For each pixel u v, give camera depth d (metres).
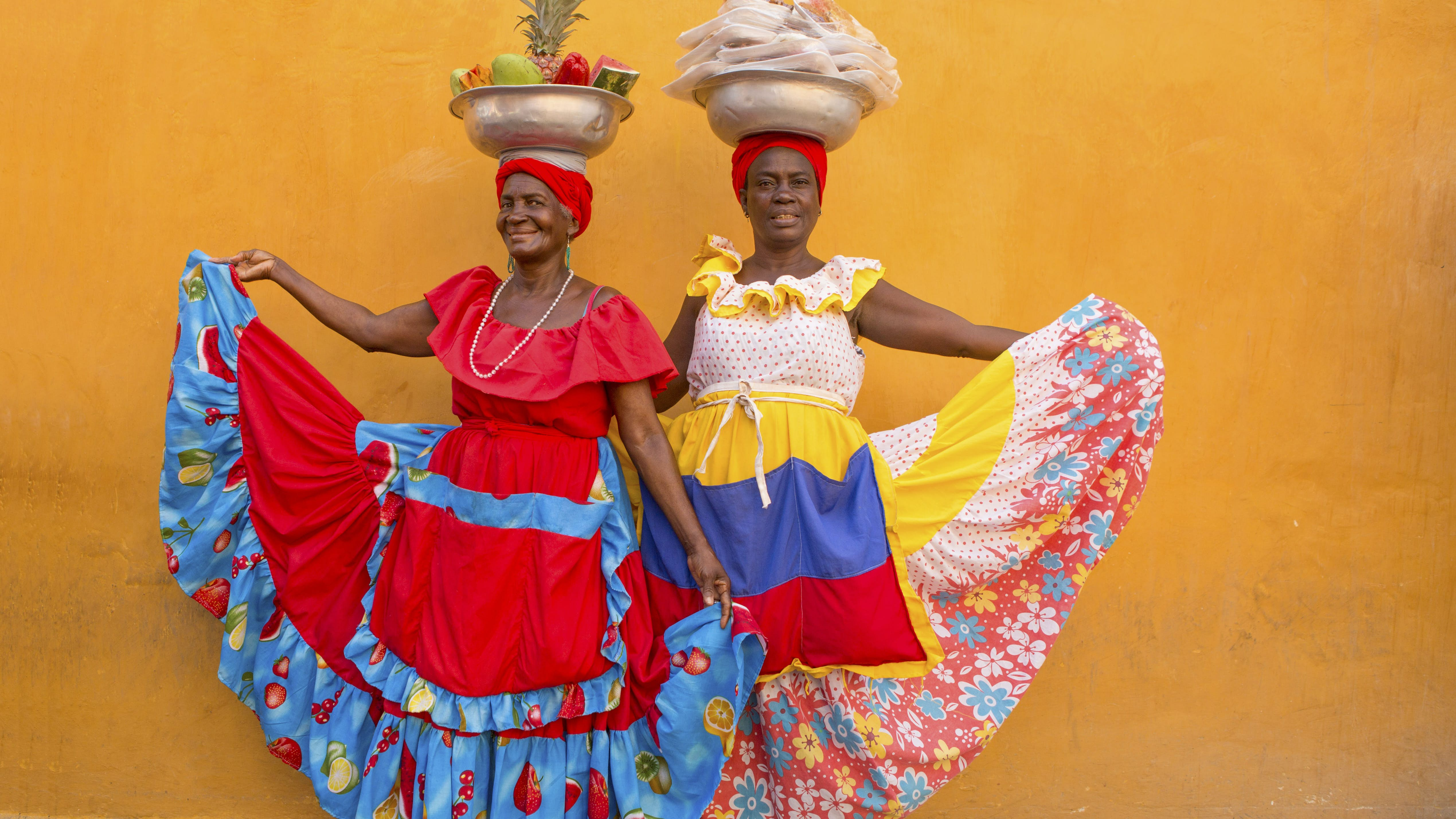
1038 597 2.78
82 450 3.20
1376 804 3.24
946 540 2.72
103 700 3.19
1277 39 3.24
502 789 2.49
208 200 3.21
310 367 2.75
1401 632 3.26
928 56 3.22
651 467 2.59
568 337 2.60
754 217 2.79
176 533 2.75
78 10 3.21
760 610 2.59
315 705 2.70
